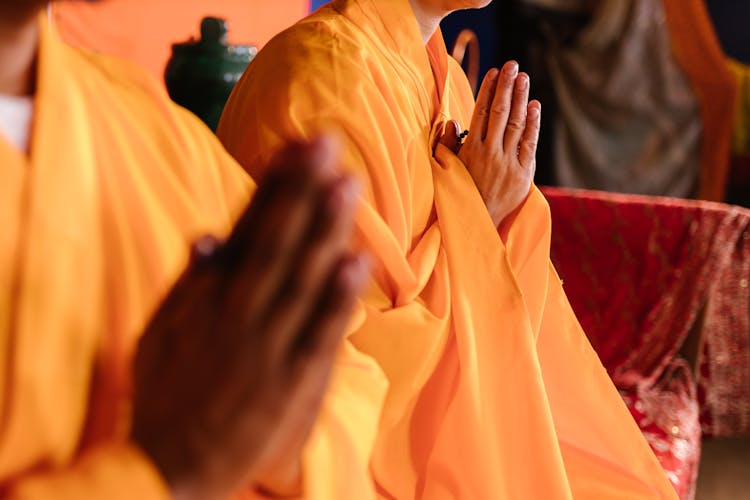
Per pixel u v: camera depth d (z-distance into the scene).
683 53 3.78
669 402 1.74
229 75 1.46
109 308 0.44
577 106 3.85
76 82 0.47
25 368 0.39
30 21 0.43
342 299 0.33
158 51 1.88
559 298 1.07
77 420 0.42
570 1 3.82
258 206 0.33
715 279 1.83
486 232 0.93
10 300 0.40
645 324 1.84
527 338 0.90
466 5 1.02
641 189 3.87
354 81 0.89
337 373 0.65
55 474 0.35
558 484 0.88
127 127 0.50
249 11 2.14
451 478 0.87
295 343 0.34
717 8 3.82
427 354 0.85
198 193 0.54
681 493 1.41
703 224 1.82
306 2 2.33
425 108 1.01
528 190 1.01
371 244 0.84
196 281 0.35
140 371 0.36
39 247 0.41
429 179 0.95
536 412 0.89
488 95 0.96
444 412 0.89
